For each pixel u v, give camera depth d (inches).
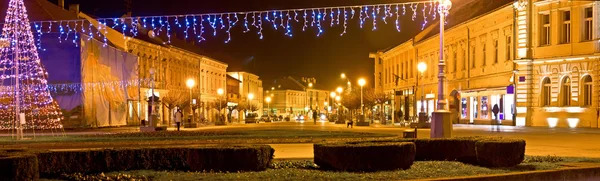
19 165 406.9
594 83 1652.3
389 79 3452.3
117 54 2241.6
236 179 459.5
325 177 469.1
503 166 539.8
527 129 1598.2
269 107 5910.4
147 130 1616.6
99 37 2199.8
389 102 3061.0
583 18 1685.5
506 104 1929.1
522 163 574.9
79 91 1873.8
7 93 1488.7
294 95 6456.7
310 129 1708.9
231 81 4274.1
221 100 3459.6
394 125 2223.2
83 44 1897.1
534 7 1814.7
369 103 2785.4
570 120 1712.6
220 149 503.2
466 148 581.0
